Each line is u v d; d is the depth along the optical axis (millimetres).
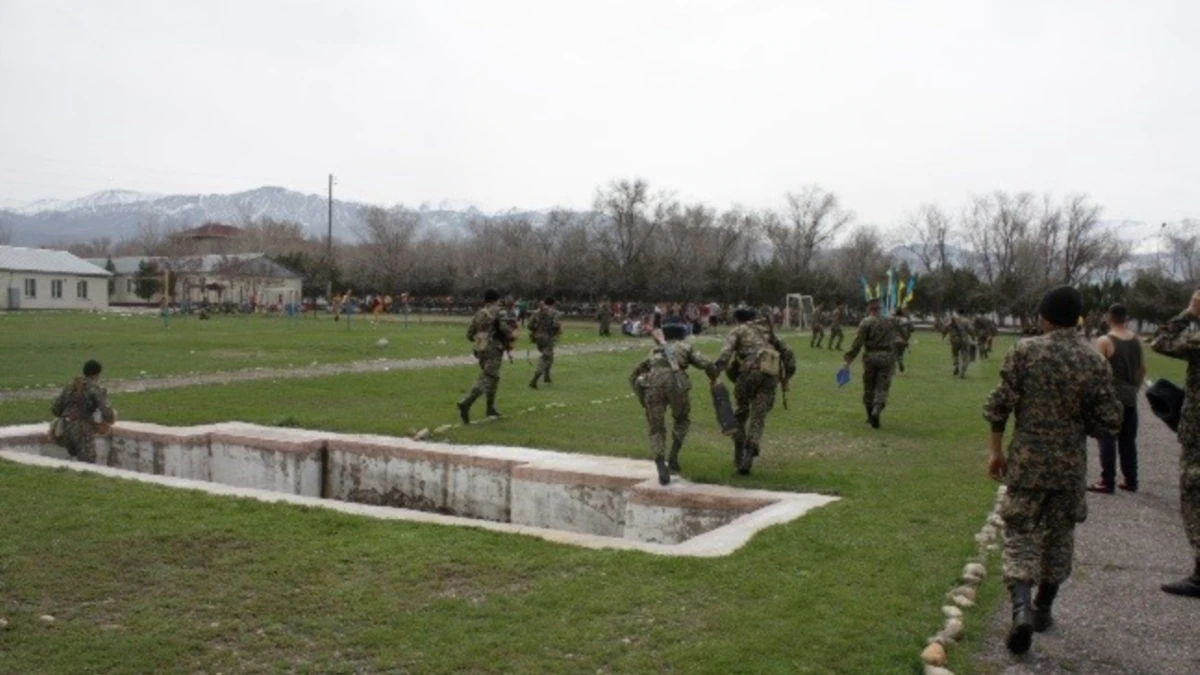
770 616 5684
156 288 89562
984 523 8117
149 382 20844
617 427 14133
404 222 131250
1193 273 84188
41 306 78375
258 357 28891
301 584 6398
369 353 31312
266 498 8859
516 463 10805
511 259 82938
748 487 9797
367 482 12016
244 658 5199
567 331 53031
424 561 6848
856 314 85125
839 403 18078
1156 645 5492
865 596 6066
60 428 11977
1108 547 7773
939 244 97375
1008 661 5184
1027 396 5426
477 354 14664
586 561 6809
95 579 6535
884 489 9602
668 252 85625
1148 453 13586
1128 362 10266
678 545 7348
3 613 5895
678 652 5133
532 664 5027
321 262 89250
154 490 9133
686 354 9969
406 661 5102
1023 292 78312
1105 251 96500
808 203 129375
